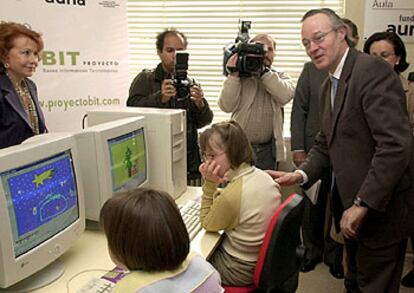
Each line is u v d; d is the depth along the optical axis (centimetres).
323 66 182
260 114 279
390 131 165
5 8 273
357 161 179
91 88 322
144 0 344
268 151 286
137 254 94
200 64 342
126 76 339
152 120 198
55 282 132
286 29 322
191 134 266
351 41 187
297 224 160
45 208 131
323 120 196
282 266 158
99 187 161
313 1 314
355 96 173
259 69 260
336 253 284
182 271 99
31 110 244
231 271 164
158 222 95
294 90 282
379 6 289
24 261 122
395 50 245
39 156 128
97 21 318
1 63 231
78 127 320
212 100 345
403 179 179
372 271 192
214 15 333
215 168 166
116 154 169
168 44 275
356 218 174
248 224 160
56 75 303
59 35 301
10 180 117
